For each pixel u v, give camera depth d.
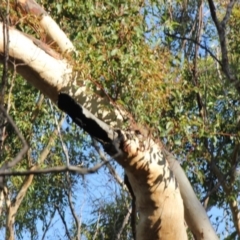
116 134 6.99
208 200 12.12
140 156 7.41
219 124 10.82
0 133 5.66
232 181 12.02
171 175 7.68
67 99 6.76
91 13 9.80
